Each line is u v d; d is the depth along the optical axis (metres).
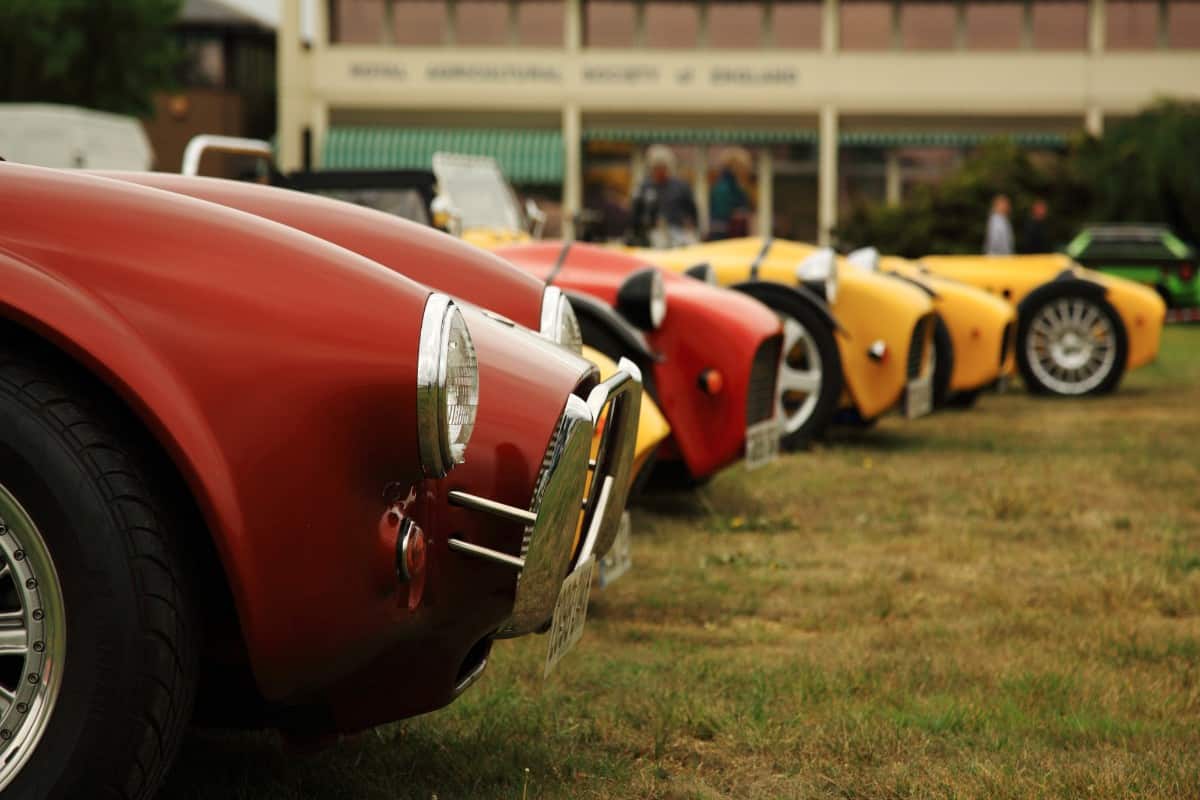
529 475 2.33
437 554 2.27
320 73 34.75
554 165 34.50
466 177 9.29
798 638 3.96
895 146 34.72
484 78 34.69
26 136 19.80
